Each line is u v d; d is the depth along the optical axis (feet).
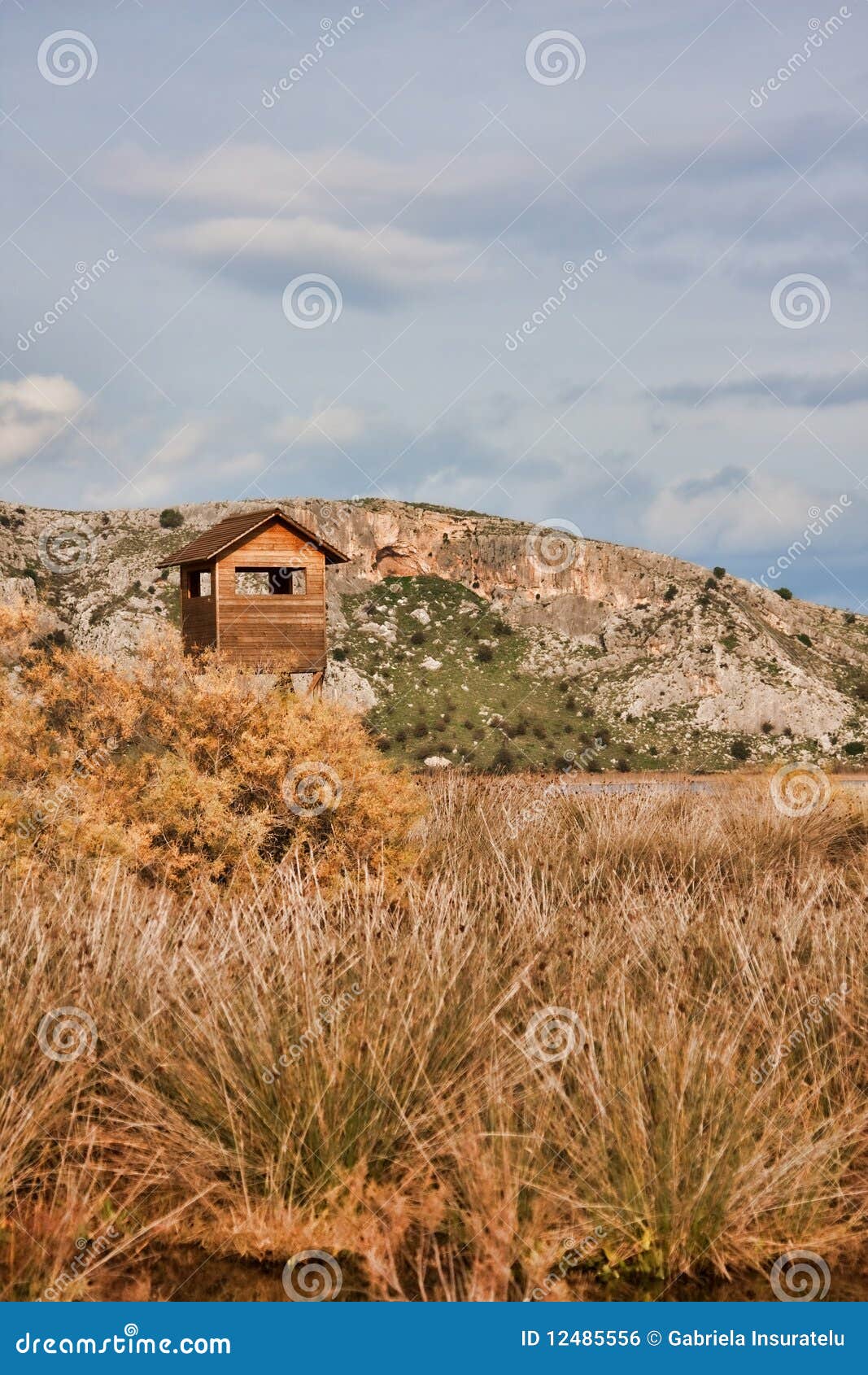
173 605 273.33
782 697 280.31
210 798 26.18
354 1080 14.85
